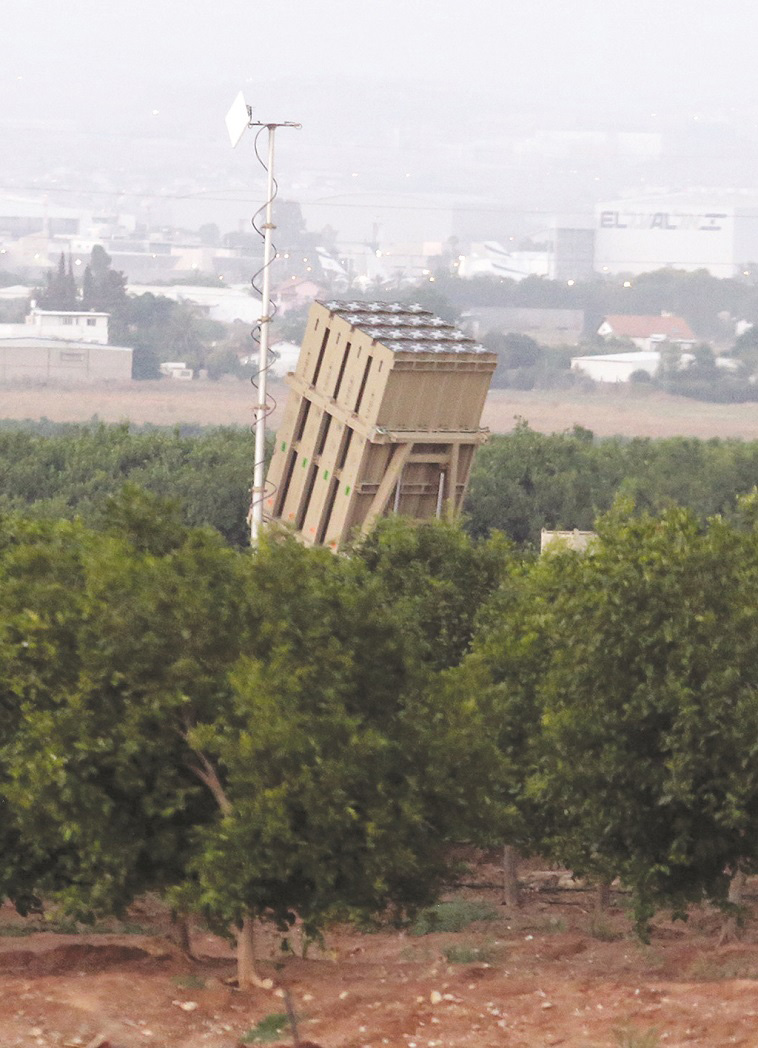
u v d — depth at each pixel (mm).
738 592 61438
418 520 109625
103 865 57500
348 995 58344
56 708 57906
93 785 56188
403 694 58125
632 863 63719
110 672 55344
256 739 52844
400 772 56812
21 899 63719
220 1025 54375
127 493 63250
